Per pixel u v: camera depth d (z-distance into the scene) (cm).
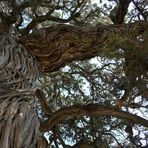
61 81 798
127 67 475
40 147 418
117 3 650
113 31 525
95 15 819
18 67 466
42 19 791
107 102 686
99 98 724
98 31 528
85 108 625
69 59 538
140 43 450
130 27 529
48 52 523
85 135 707
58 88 800
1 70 451
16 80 444
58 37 524
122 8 616
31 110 419
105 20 820
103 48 462
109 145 689
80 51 530
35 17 825
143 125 599
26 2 725
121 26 531
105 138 695
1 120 385
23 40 526
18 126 389
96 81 734
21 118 395
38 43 522
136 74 477
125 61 479
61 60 531
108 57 460
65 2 820
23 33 771
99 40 523
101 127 698
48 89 805
